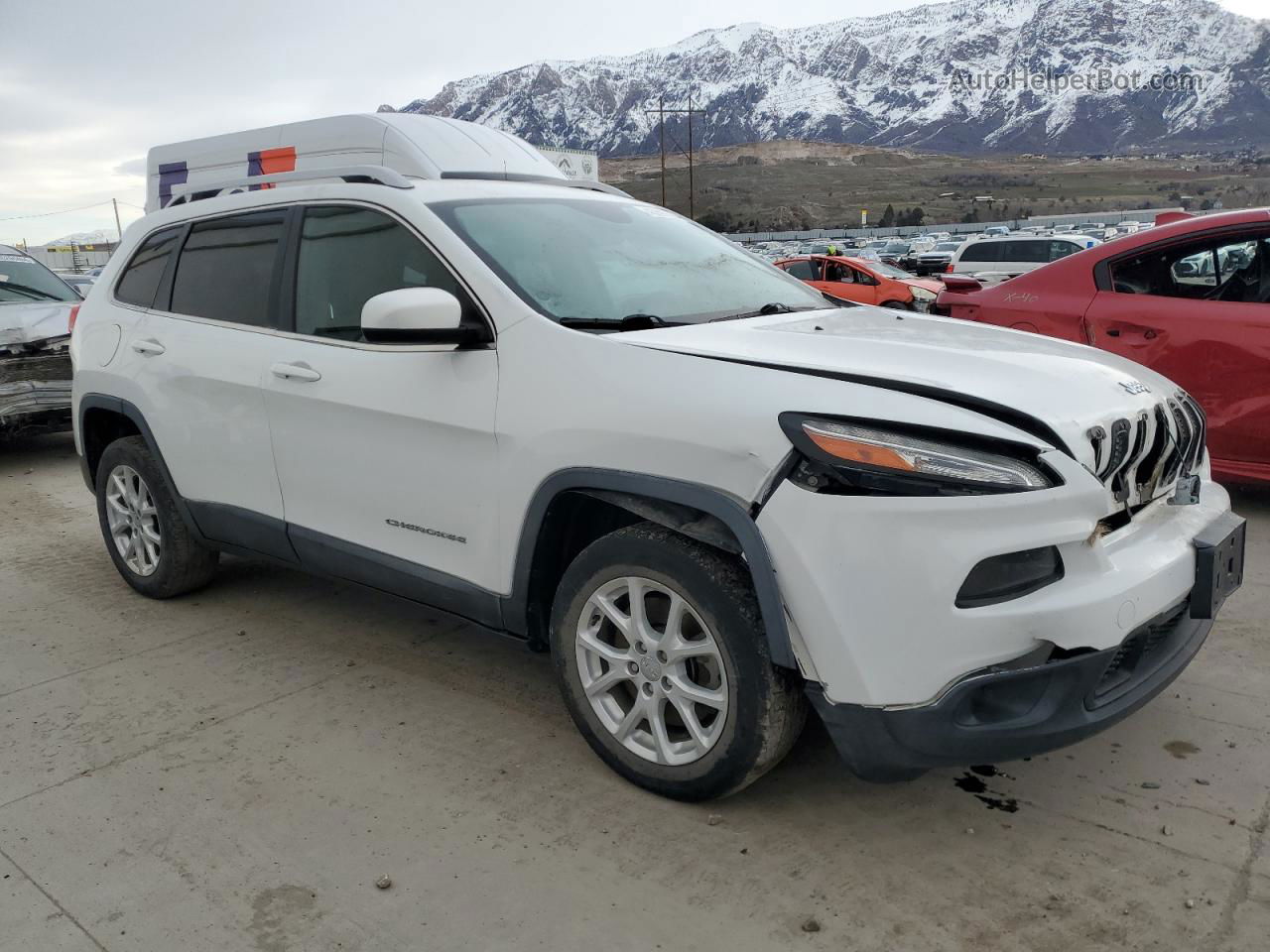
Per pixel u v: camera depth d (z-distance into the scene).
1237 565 2.79
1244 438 5.07
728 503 2.41
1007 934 2.22
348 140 5.79
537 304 2.93
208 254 3.97
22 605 4.51
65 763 3.08
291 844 2.63
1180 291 5.32
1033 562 2.29
